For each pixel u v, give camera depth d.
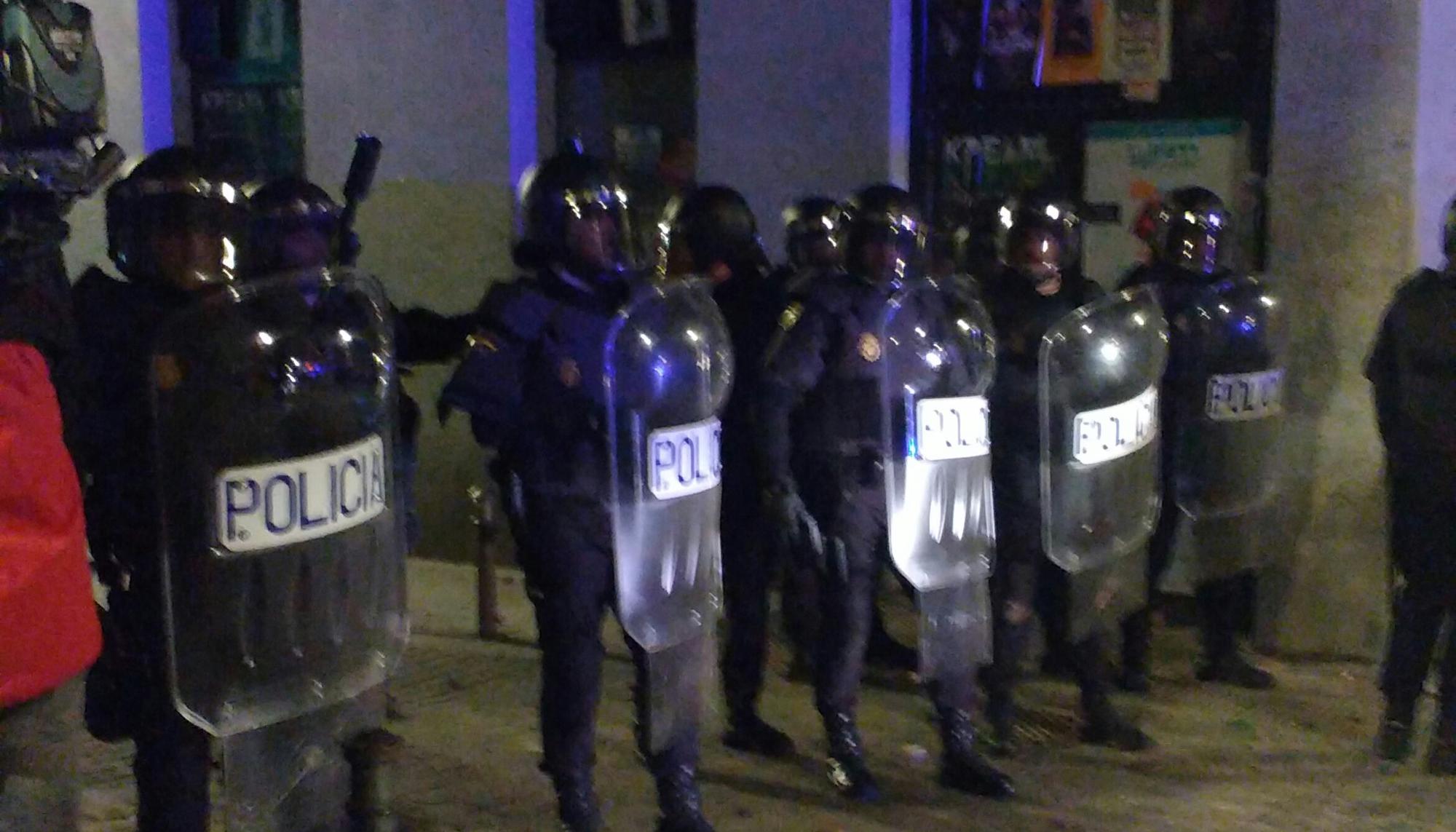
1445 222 4.29
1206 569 5.21
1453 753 4.40
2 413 2.35
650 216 4.60
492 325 3.40
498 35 7.18
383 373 3.06
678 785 3.62
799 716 4.98
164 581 2.74
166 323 2.72
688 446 3.48
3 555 2.36
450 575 7.07
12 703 2.38
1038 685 5.30
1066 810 4.12
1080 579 4.55
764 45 6.69
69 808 2.53
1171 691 5.24
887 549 4.05
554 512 3.38
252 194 3.80
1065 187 6.37
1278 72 5.47
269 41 8.20
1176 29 6.07
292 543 2.81
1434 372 4.23
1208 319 5.00
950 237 5.37
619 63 7.37
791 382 3.86
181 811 2.91
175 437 2.72
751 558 4.50
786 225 4.69
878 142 6.50
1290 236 5.49
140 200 2.88
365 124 7.55
